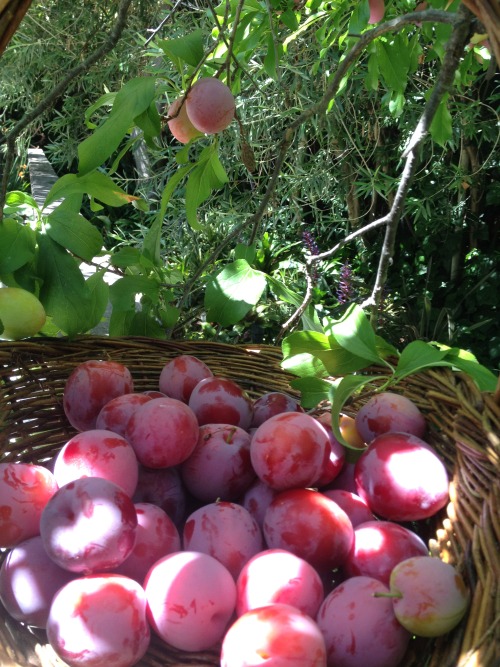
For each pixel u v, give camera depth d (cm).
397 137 302
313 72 170
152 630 67
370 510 81
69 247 104
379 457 78
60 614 61
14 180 394
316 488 85
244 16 119
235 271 106
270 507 75
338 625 62
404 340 277
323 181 290
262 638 56
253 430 94
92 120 320
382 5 116
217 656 66
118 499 66
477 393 83
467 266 308
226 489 83
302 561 67
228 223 300
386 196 291
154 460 80
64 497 66
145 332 120
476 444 76
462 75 134
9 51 289
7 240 101
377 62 142
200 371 100
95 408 92
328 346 95
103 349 107
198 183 113
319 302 288
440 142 127
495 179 309
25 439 94
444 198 297
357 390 90
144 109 85
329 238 331
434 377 91
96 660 60
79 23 283
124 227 362
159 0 262
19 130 83
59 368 102
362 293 289
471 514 70
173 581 64
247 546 72
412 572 61
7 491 72
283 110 277
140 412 82
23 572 68
